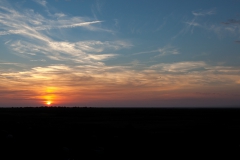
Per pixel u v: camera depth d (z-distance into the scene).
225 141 31.98
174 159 22.00
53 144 26.03
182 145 28.52
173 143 29.72
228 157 23.00
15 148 23.00
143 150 25.39
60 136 31.20
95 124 55.75
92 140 29.70
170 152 24.78
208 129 46.12
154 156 22.95
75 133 34.44
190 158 22.41
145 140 31.31
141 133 38.34
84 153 22.75
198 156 23.22
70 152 22.78
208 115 110.19
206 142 30.75
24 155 20.72
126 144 28.34
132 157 22.30
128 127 46.03
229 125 56.97
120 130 41.53
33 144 25.41
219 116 100.88
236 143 30.69
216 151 25.48
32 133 32.44
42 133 32.75
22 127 38.75
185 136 35.72
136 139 31.84
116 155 22.78
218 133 40.06
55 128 39.66
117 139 31.39
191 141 31.33
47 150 23.02
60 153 22.12
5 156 19.95
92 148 25.05
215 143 30.20
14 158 19.59
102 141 29.59
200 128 48.41
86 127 45.44
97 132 37.72
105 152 23.66
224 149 26.53
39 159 19.75
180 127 50.62
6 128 36.91
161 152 24.67
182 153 24.39
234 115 112.69
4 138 27.61
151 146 27.61
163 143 29.52
